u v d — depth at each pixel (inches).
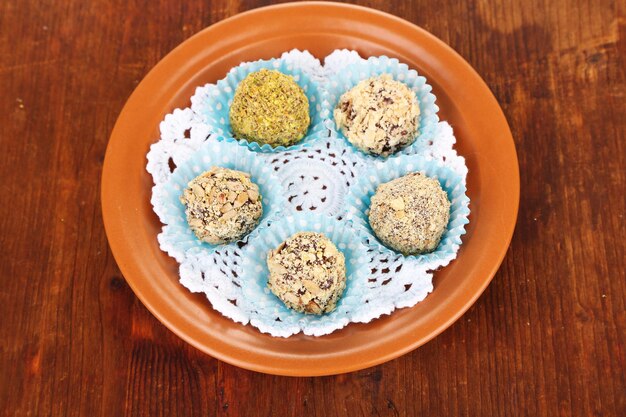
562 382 14.2
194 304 14.0
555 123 15.5
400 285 14.0
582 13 16.1
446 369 14.3
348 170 14.9
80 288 14.9
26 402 14.3
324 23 15.3
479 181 14.5
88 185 15.5
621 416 14.0
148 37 16.3
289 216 14.3
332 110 15.1
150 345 14.5
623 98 15.6
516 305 14.6
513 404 14.1
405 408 14.1
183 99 15.1
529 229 15.0
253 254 14.2
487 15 16.2
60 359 14.5
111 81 16.1
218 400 14.2
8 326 14.7
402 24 15.1
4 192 15.4
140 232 14.3
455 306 13.6
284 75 14.5
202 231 14.0
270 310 13.9
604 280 14.7
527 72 15.8
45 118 15.9
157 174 14.7
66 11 16.5
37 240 15.2
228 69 15.3
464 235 14.2
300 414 14.2
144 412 14.2
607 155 15.3
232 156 14.7
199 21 16.3
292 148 14.8
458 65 14.9
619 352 14.3
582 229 14.9
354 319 13.7
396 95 14.4
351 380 14.3
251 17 15.2
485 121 14.6
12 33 16.4
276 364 13.3
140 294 13.9
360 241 14.2
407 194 13.8
